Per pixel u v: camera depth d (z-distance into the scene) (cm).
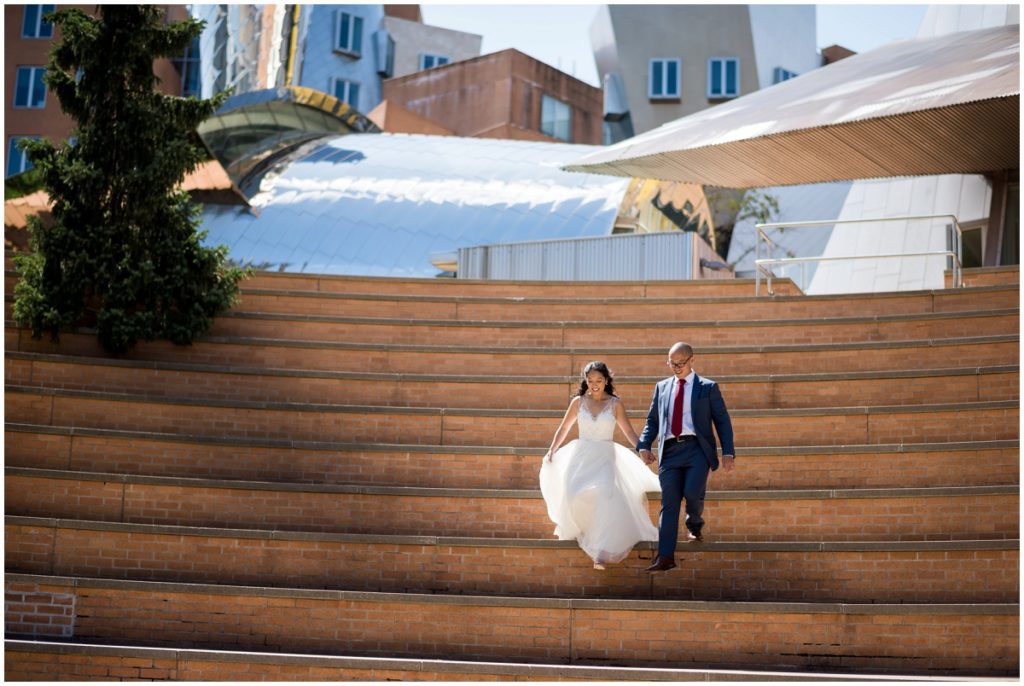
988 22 1786
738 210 4038
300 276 1525
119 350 1265
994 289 1300
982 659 762
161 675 767
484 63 4953
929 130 1401
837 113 1334
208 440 1040
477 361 1267
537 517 958
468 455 1036
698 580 861
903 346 1169
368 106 5638
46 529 900
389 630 823
